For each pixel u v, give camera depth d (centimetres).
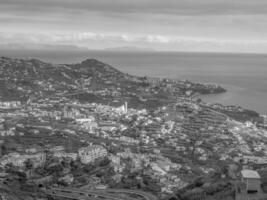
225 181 9450
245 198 7512
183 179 13825
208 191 8812
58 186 12588
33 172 13800
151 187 12731
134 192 12069
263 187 8081
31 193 11319
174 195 9900
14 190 11156
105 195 11694
